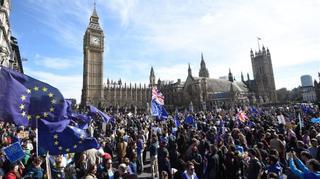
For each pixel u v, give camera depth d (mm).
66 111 9258
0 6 48750
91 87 159250
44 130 8688
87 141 9875
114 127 33062
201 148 17156
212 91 150250
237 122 29984
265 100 159125
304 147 14516
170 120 36625
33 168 11047
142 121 41875
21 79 8344
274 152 12711
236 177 13547
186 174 11539
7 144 14547
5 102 7793
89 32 165125
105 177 11969
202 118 37625
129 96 173250
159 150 15258
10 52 58688
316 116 30078
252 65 180125
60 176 12039
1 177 10438
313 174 9000
